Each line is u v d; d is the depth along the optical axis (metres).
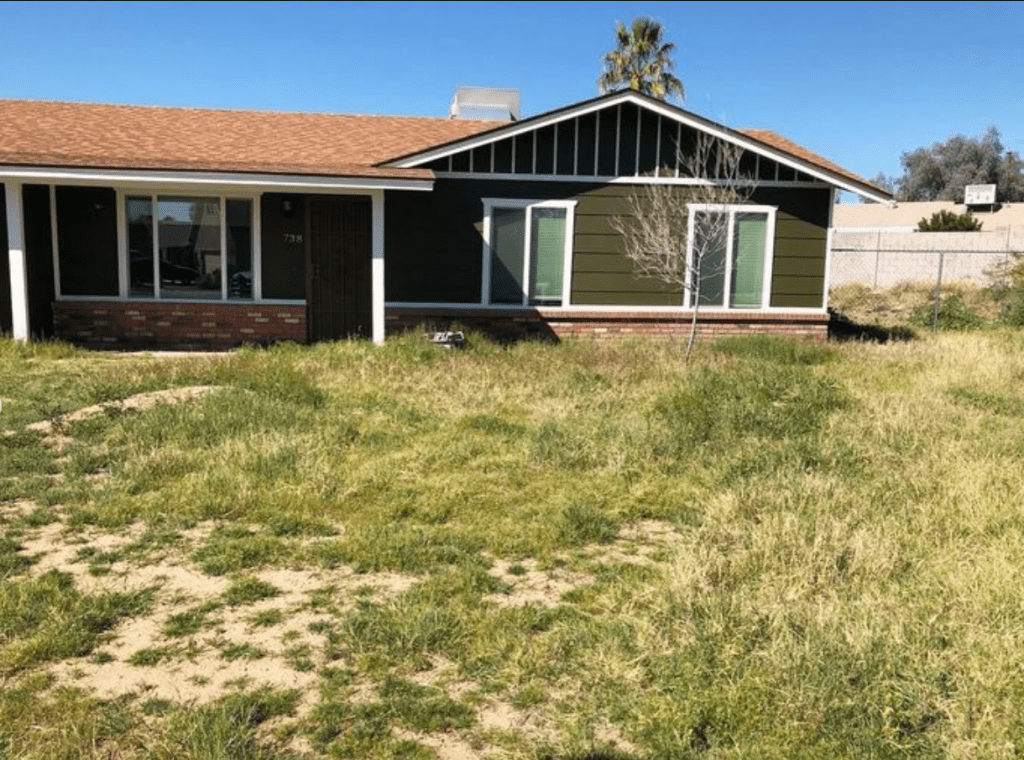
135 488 6.16
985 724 3.29
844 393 9.48
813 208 15.32
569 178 14.95
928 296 23.70
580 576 4.89
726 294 15.38
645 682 3.66
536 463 6.97
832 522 5.28
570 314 15.12
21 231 12.66
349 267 15.16
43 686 3.65
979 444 7.42
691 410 8.44
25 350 12.31
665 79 34.94
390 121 17.97
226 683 3.69
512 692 3.64
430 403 8.94
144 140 14.58
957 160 69.00
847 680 3.52
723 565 4.73
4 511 5.79
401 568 4.93
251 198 14.92
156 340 14.81
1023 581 4.48
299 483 6.29
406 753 3.22
